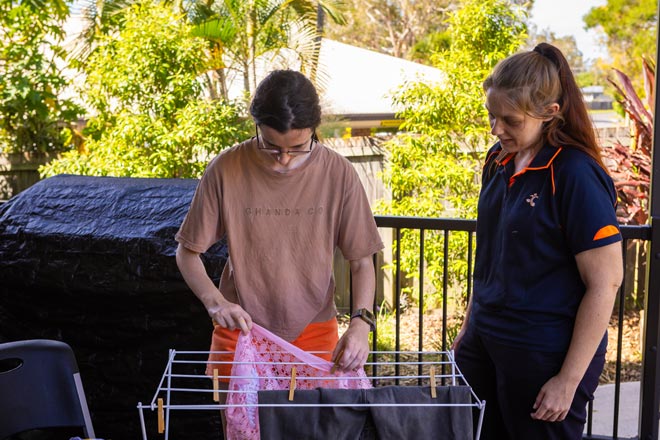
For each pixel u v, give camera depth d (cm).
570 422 194
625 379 527
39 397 203
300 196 203
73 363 207
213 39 798
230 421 196
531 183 187
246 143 204
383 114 977
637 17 1897
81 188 309
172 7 784
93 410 286
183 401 282
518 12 700
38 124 861
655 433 280
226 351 213
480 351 212
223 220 205
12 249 281
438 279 679
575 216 178
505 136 186
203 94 738
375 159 741
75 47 890
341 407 163
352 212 207
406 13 2362
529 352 190
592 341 180
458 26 693
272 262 206
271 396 164
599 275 178
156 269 272
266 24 824
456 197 670
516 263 190
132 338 279
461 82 667
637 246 636
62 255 278
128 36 700
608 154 626
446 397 164
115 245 274
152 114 707
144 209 292
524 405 195
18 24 853
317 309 211
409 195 702
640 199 614
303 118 182
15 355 201
